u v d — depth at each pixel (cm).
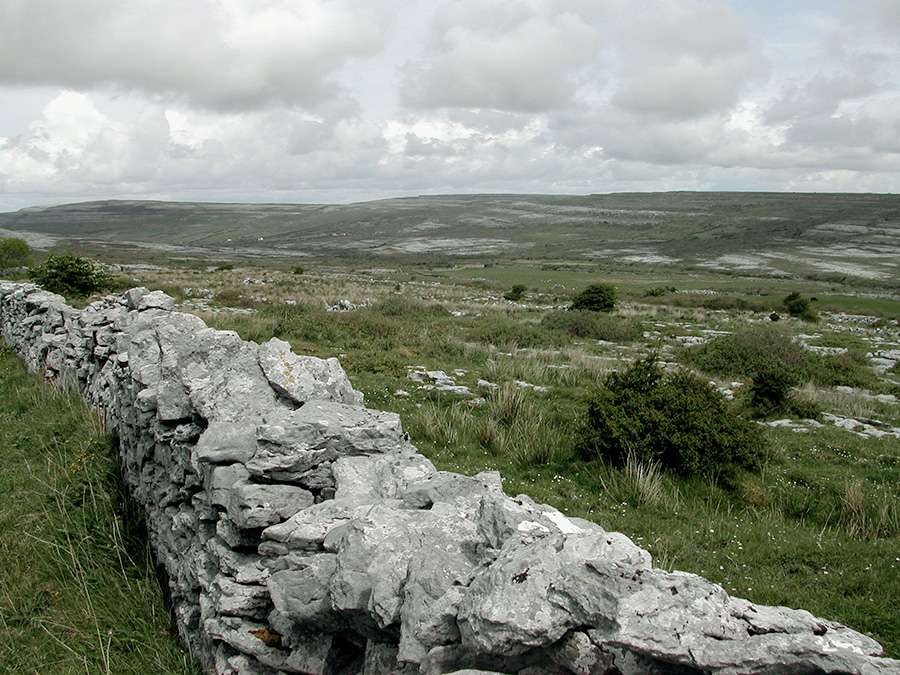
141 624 591
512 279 8856
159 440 658
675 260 16650
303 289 4309
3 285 2052
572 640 288
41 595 636
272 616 423
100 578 657
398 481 476
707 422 948
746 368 1977
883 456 1084
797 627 292
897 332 3753
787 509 851
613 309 3894
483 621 289
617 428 960
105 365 1048
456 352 1992
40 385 1309
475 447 1043
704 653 274
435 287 5784
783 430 1261
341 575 359
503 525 368
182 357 689
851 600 606
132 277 4688
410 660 313
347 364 1617
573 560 310
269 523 459
